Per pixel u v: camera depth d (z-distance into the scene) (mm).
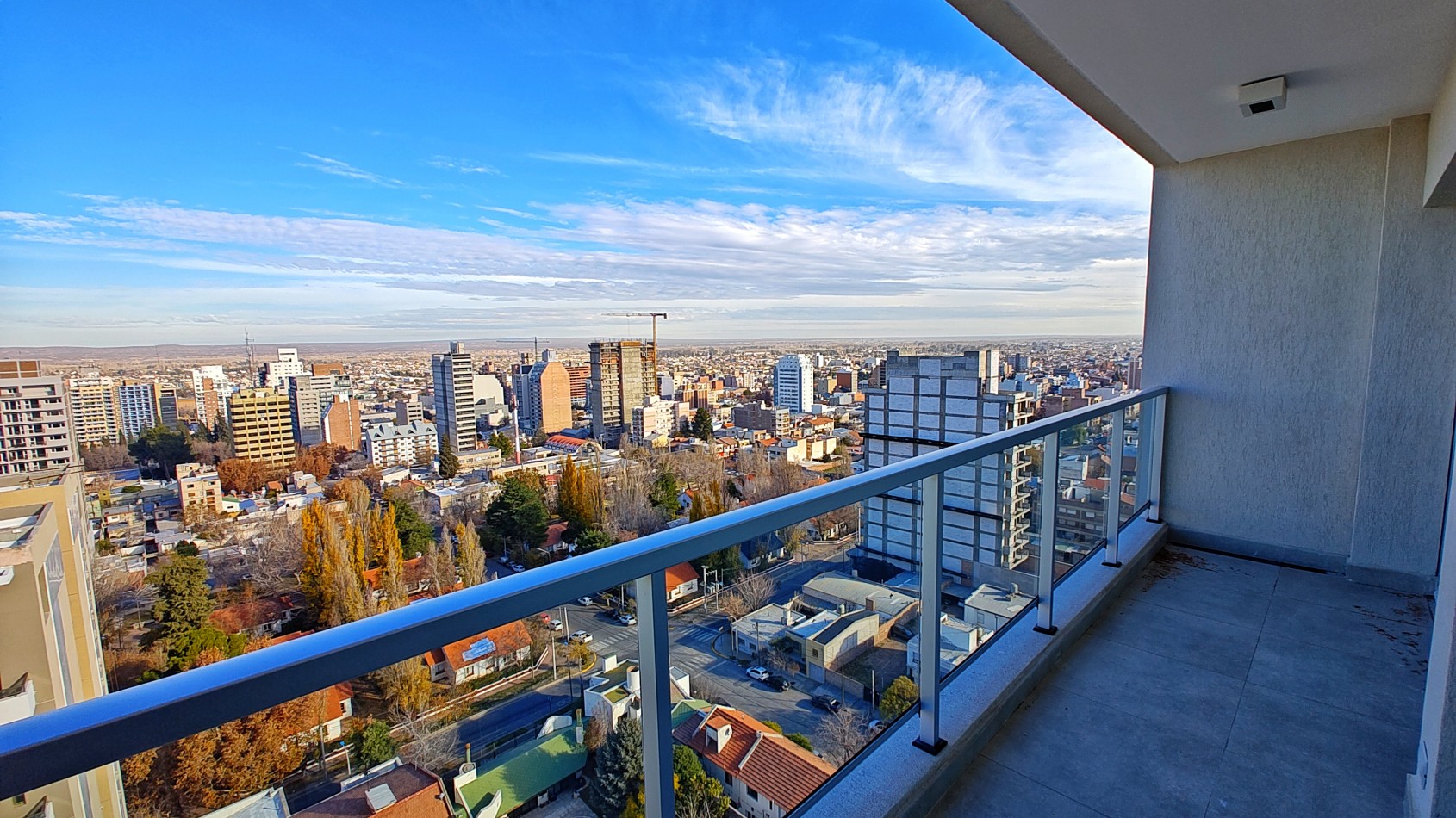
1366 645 2500
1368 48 2221
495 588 783
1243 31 2111
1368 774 1771
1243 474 3561
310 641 642
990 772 1789
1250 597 2980
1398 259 2979
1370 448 3094
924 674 1700
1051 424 2283
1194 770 1795
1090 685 2230
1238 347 3541
